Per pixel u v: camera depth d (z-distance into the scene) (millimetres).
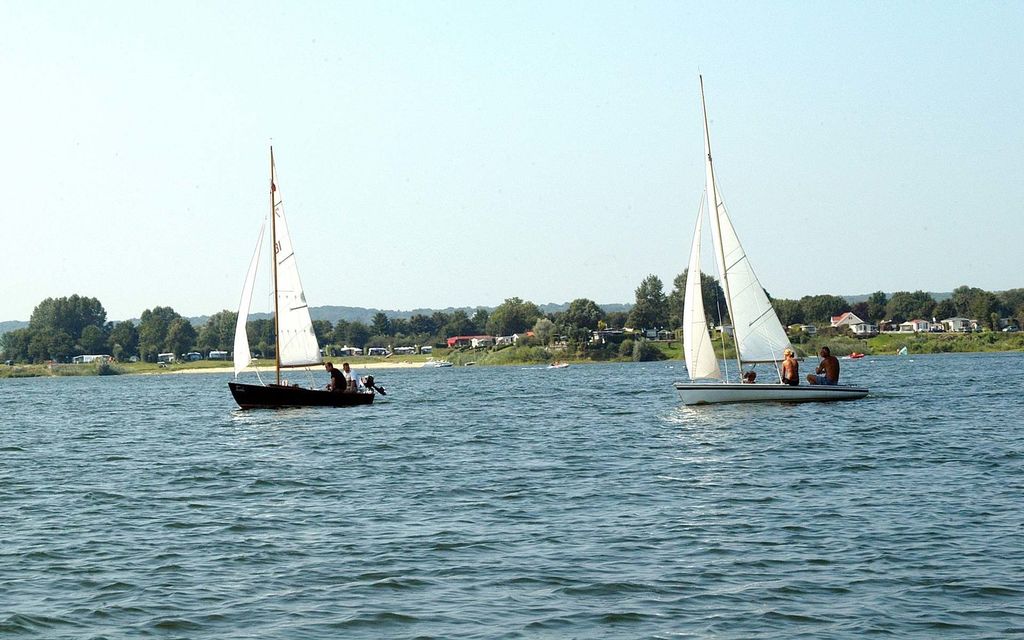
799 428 45750
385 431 51531
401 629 16562
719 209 57219
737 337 57344
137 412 80438
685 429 47500
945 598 17594
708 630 16266
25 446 49000
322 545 22609
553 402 77250
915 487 28656
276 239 66938
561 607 17594
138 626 16906
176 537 23859
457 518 25578
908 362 172000
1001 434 42219
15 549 22703
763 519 24453
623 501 27562
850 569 19562
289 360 67250
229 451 43406
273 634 16391
